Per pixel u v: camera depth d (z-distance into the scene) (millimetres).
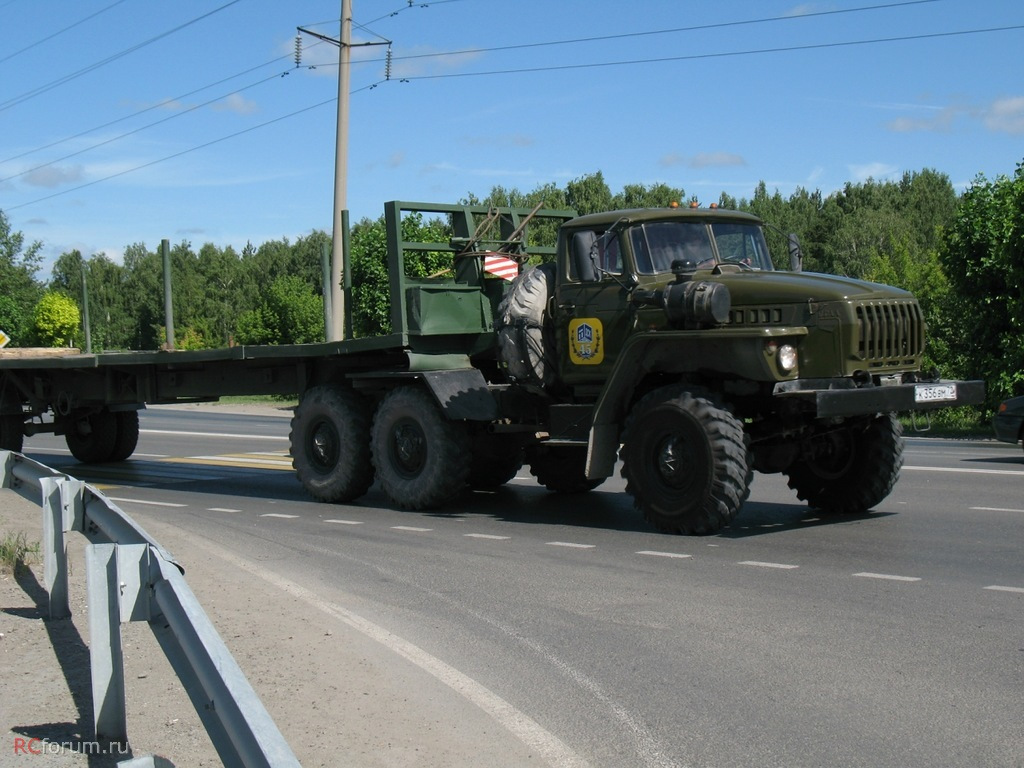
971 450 16297
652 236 9977
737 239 10422
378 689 5203
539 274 10703
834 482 10258
